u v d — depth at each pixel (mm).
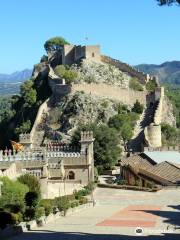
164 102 191375
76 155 104812
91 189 89000
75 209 69375
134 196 87000
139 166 115438
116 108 180000
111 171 128750
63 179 96250
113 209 71625
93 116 175625
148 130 160625
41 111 186625
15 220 49312
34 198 57938
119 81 197500
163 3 38250
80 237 43281
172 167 107812
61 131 175875
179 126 199500
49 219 58375
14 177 75750
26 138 120750
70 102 182625
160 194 89312
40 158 97625
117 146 134375
